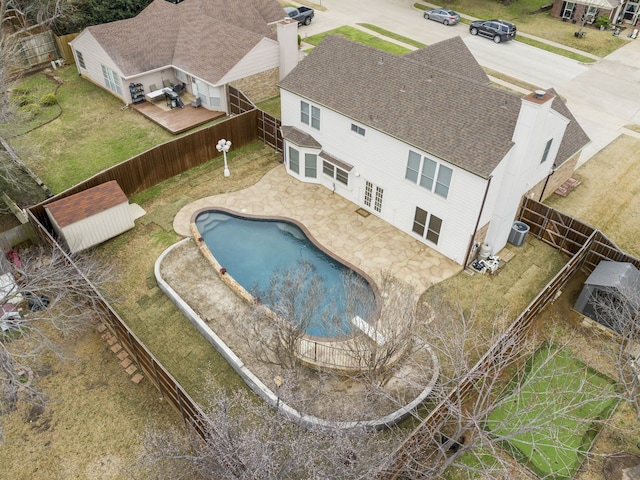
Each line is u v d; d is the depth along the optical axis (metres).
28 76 35.84
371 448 13.38
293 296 16.30
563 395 15.52
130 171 23.98
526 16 48.88
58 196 21.72
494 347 14.52
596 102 34.53
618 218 24.09
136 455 14.73
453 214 20.23
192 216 23.42
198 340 18.02
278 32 31.88
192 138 25.86
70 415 15.76
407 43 42.09
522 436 15.20
